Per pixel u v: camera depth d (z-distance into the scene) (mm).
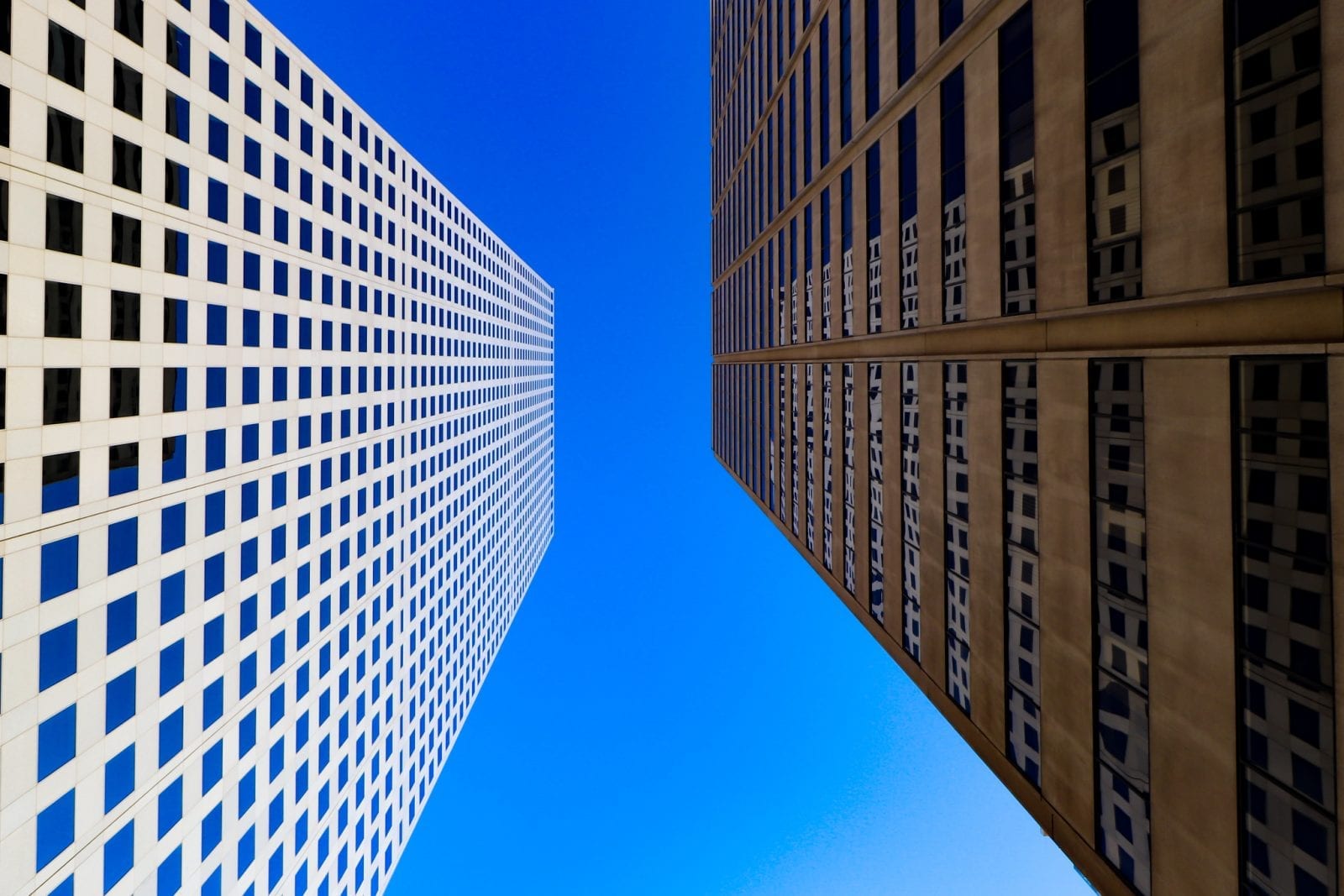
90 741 22141
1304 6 11125
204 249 28625
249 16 32219
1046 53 18141
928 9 25188
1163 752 14414
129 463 24156
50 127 20672
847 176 35219
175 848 26297
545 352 146500
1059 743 18125
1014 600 20328
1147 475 14820
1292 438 11578
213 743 28922
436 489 62875
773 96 52531
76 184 21703
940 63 24531
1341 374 10758
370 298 47500
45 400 20578
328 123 40875
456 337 69812
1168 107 13898
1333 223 10734
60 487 21078
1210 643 13164
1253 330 12344
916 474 27125
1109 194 15812
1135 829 15336
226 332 30266
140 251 24719
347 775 43375
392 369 51875
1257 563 12195
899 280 28422
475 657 78125
